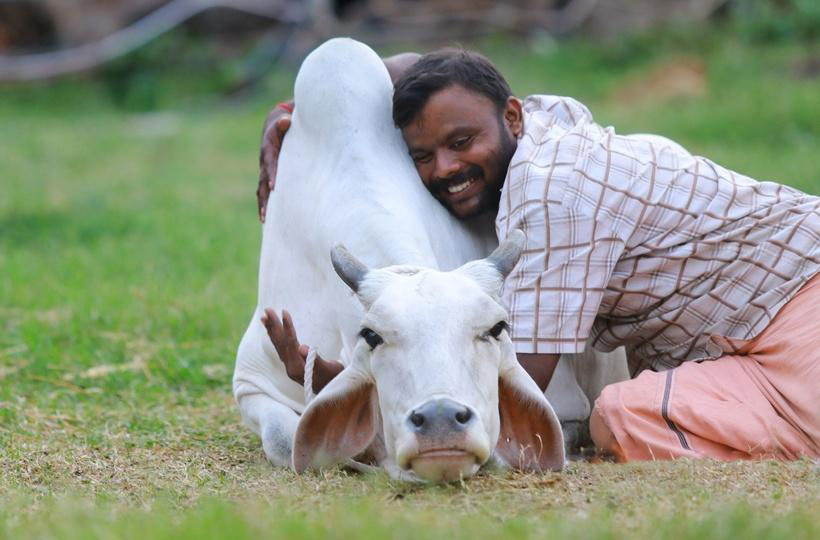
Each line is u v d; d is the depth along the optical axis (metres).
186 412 11.19
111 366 12.63
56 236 20.16
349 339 8.86
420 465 7.13
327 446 8.08
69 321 14.21
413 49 36.47
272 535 6.27
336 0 37.22
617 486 7.53
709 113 26.95
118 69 37.50
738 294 9.18
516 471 7.95
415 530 6.36
